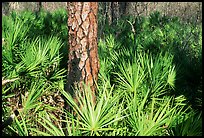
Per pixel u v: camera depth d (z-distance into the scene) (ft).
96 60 12.14
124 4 34.86
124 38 27.20
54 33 25.34
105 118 9.32
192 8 35.24
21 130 9.57
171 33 29.94
